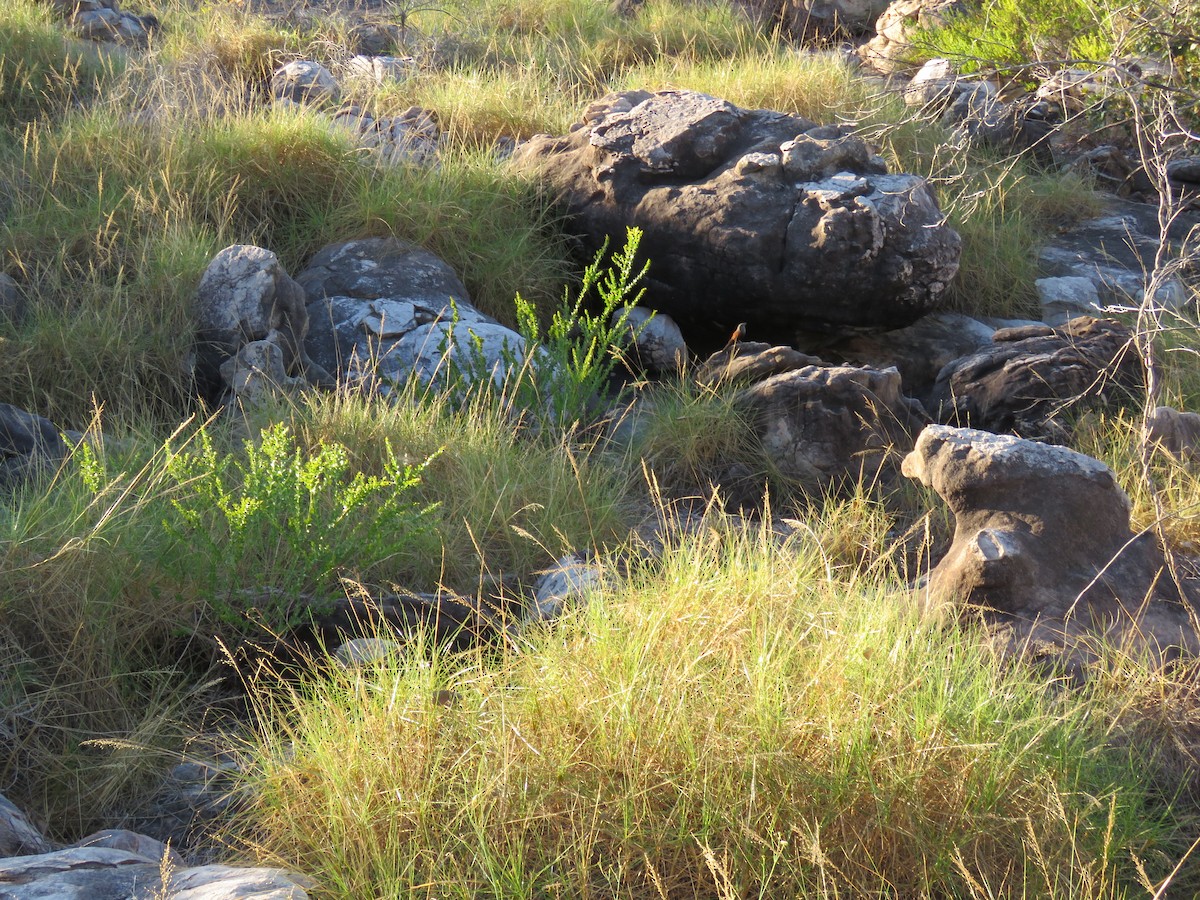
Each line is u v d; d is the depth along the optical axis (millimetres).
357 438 5082
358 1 13094
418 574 4285
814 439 5371
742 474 5445
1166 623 3854
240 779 3109
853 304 6551
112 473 4359
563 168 7438
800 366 5801
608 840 2703
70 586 3598
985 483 4090
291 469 4027
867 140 8539
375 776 2816
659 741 2811
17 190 6617
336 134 7594
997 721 2971
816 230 6434
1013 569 3834
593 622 3330
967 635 3656
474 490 4719
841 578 4188
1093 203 9078
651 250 6879
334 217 7086
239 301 5719
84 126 7293
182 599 3750
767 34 13156
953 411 6000
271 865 2740
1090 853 2785
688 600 3396
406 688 3113
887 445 5379
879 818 2699
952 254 6629
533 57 10672
